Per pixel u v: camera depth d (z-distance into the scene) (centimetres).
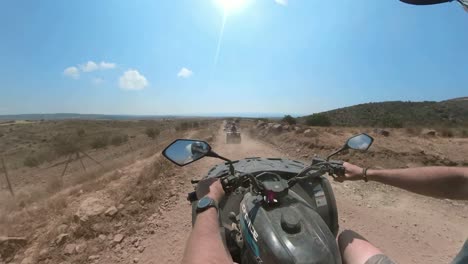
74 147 2283
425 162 949
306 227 175
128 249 457
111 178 880
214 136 3061
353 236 149
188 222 545
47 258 429
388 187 730
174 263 414
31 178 1506
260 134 2883
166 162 1082
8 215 613
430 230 503
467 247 98
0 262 430
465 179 134
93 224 517
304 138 1689
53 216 579
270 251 168
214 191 183
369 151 1094
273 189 192
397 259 414
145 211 602
